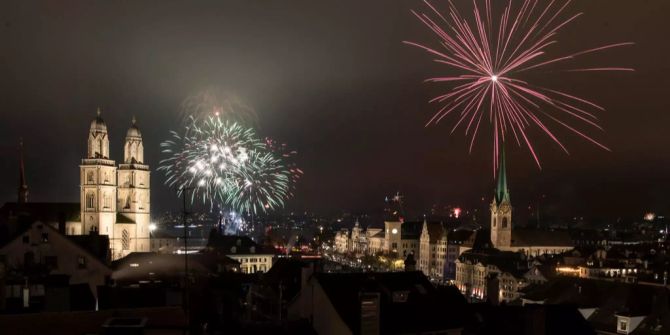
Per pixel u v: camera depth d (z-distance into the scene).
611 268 192.75
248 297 88.62
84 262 75.38
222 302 61.06
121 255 187.25
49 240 73.44
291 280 83.88
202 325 46.94
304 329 49.66
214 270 120.75
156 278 96.44
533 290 117.44
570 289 107.19
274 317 77.81
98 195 182.75
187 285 59.28
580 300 101.94
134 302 54.25
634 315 89.38
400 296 53.25
